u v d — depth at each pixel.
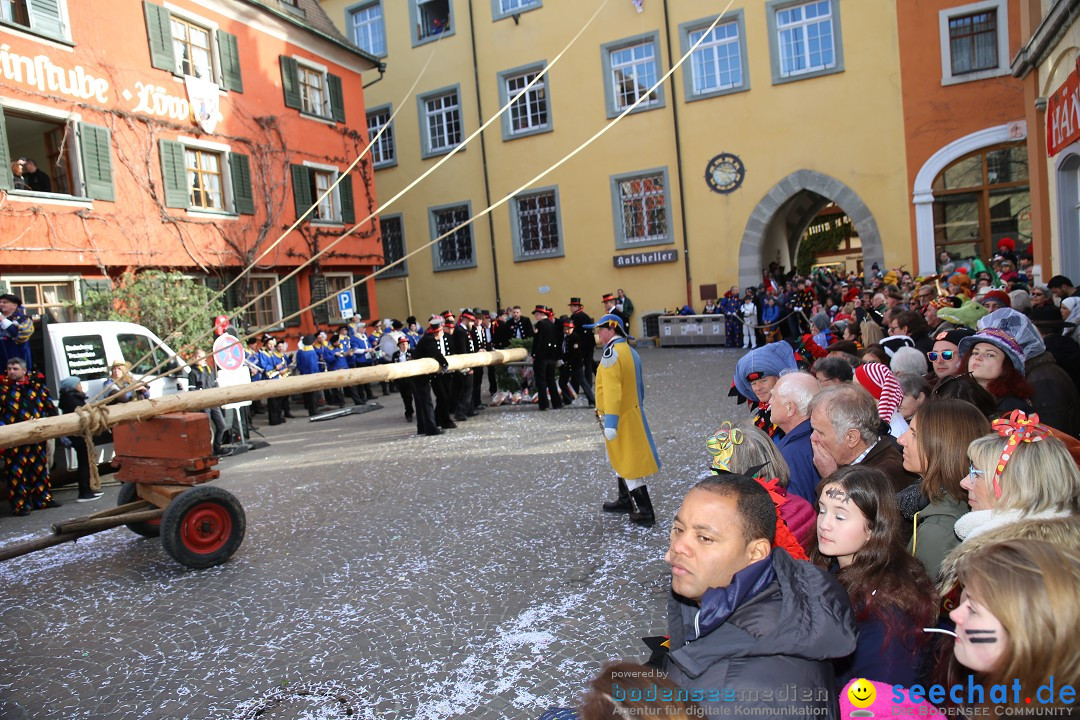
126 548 6.80
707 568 1.85
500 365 14.66
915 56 19.81
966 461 2.48
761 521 1.87
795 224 26.39
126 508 6.34
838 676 2.05
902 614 2.00
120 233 14.85
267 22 19.17
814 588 1.72
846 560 2.21
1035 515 2.06
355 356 17.20
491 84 25.22
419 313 27.25
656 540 5.78
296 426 14.49
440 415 12.17
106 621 5.04
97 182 14.44
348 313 16.88
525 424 11.98
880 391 3.66
